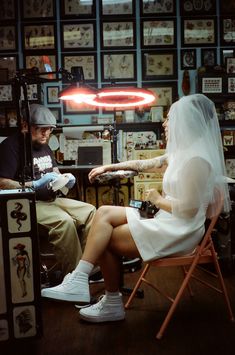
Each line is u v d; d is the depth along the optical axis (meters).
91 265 2.04
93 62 4.20
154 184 3.51
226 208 2.13
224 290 2.21
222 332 2.08
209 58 4.19
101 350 1.91
